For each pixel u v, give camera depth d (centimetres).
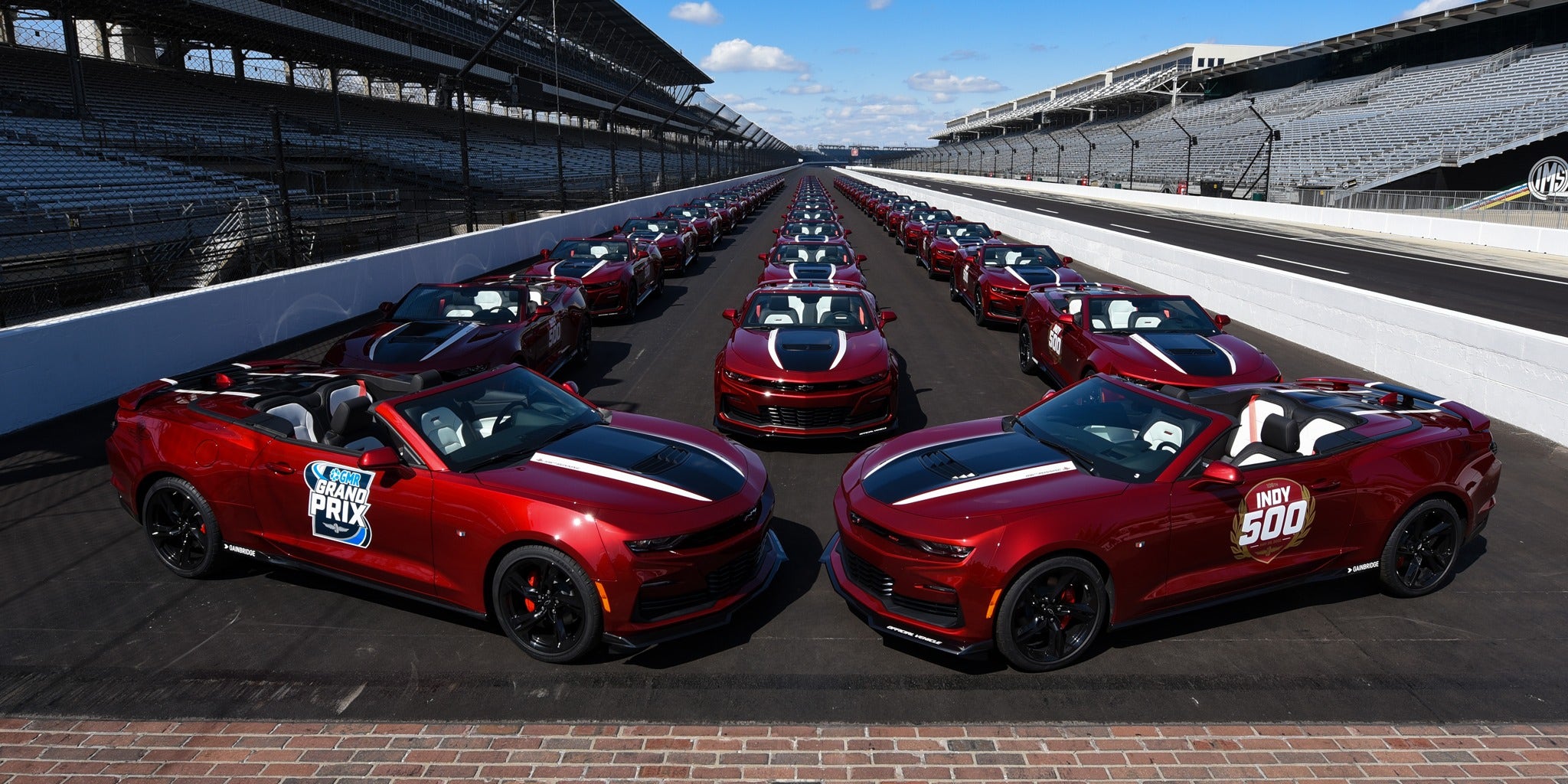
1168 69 10038
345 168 3844
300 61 4631
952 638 395
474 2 5197
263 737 347
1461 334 853
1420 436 462
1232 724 359
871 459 489
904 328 1298
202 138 3222
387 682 388
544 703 373
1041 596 396
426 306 908
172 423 484
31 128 2562
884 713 367
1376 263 2214
